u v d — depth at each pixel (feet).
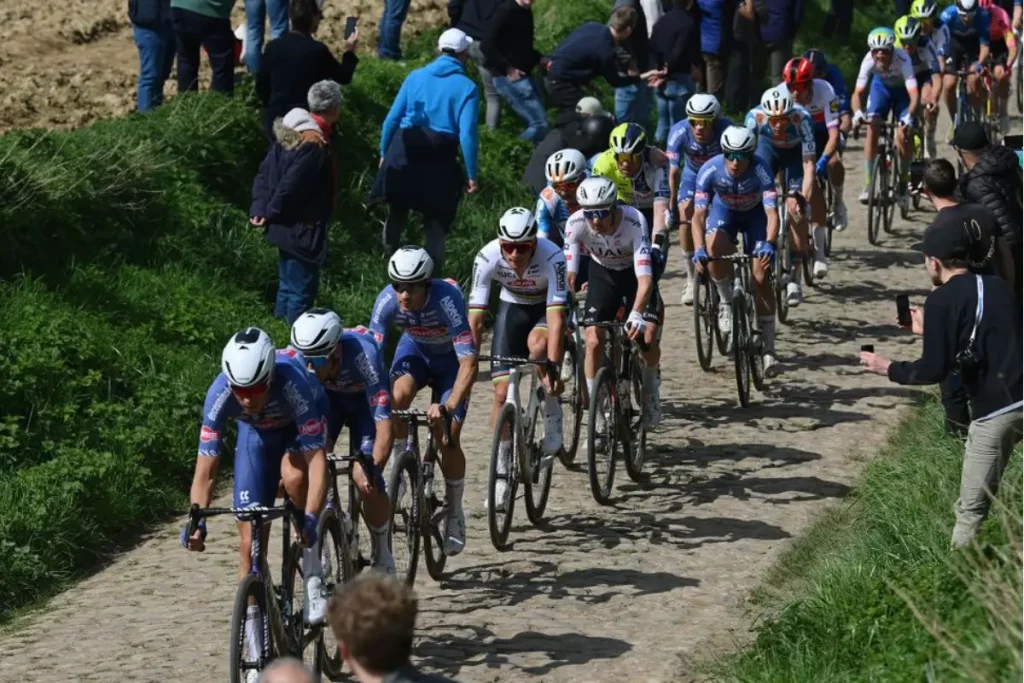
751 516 69.46
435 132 97.50
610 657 54.44
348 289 103.45
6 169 92.17
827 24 180.75
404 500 58.54
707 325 93.50
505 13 124.57
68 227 93.71
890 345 98.27
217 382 50.01
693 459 78.07
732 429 82.64
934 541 55.72
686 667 52.95
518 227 63.36
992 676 40.86
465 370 59.93
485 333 103.76
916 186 72.84
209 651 57.57
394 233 101.71
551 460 69.72
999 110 153.69
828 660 48.75
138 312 90.74
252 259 100.68
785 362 95.40
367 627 28.40
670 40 131.85
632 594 60.80
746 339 85.92
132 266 94.38
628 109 131.23
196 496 49.75
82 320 86.74
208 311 93.20
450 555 63.36
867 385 90.22
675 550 65.57
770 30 149.28
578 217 72.49
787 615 53.57
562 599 60.44
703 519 69.21
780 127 95.81
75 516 72.38
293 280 90.79
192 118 107.24
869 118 122.83
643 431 75.36
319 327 51.39
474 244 113.19
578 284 79.10
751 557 64.44
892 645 47.19
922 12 123.13
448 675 53.06
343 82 100.83
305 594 48.83
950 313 51.72
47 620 63.52
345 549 53.67
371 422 55.88
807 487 73.05
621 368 73.10
